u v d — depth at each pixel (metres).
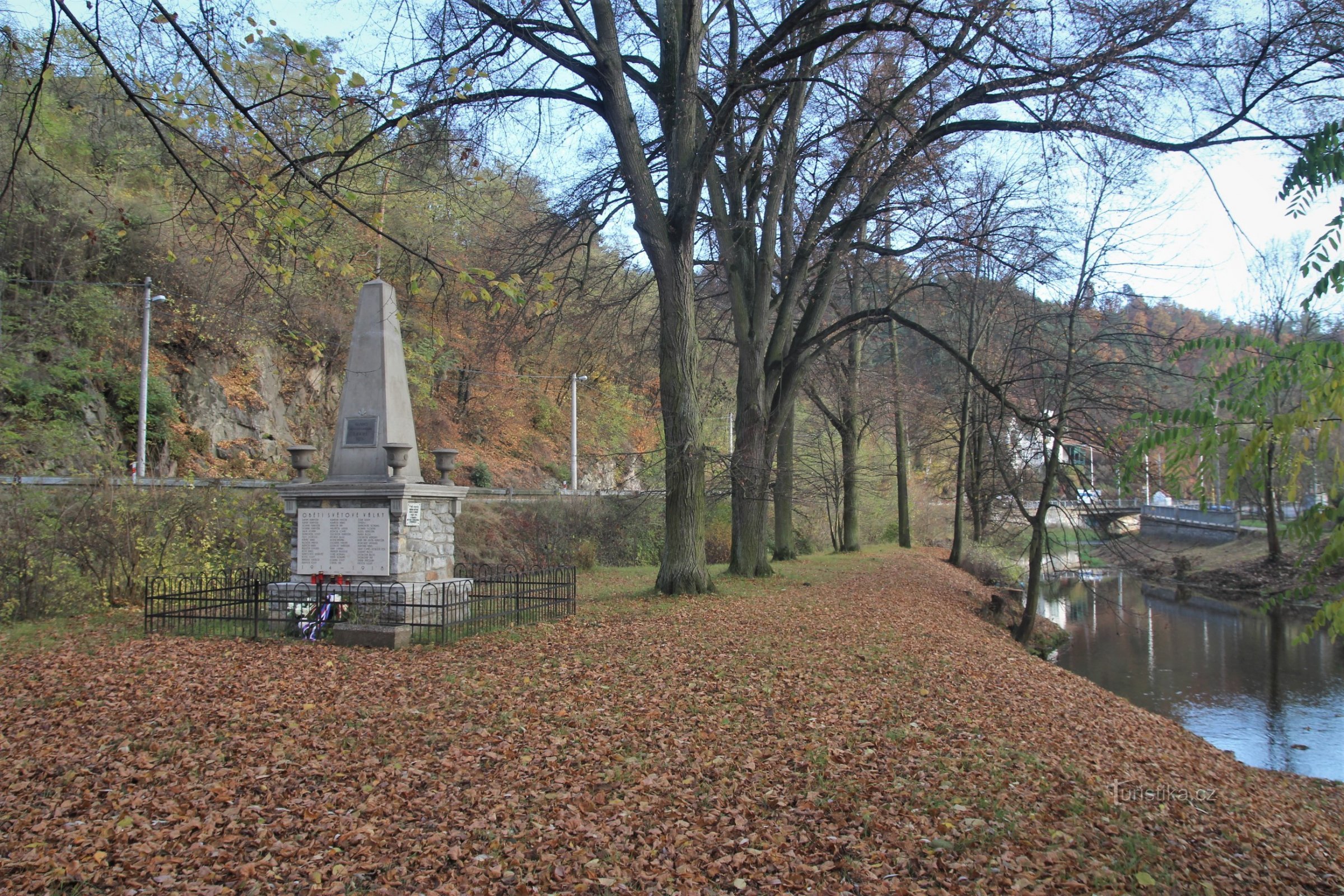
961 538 28.64
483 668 9.45
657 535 29.66
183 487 16.58
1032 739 8.08
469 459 37.22
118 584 15.03
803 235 19.28
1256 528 35.28
